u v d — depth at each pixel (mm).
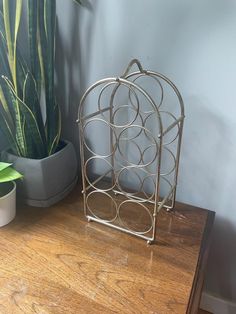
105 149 867
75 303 509
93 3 723
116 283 550
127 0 688
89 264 592
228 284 905
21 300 512
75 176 848
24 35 774
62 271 574
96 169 912
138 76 739
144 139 796
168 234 678
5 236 666
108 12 717
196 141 749
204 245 650
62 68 829
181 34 667
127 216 732
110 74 777
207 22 636
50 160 733
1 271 572
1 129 787
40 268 581
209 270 908
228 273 886
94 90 809
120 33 724
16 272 570
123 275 568
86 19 747
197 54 669
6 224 699
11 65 667
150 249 635
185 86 707
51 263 593
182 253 626
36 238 661
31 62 700
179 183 814
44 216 733
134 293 531
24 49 785
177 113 737
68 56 807
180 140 691
